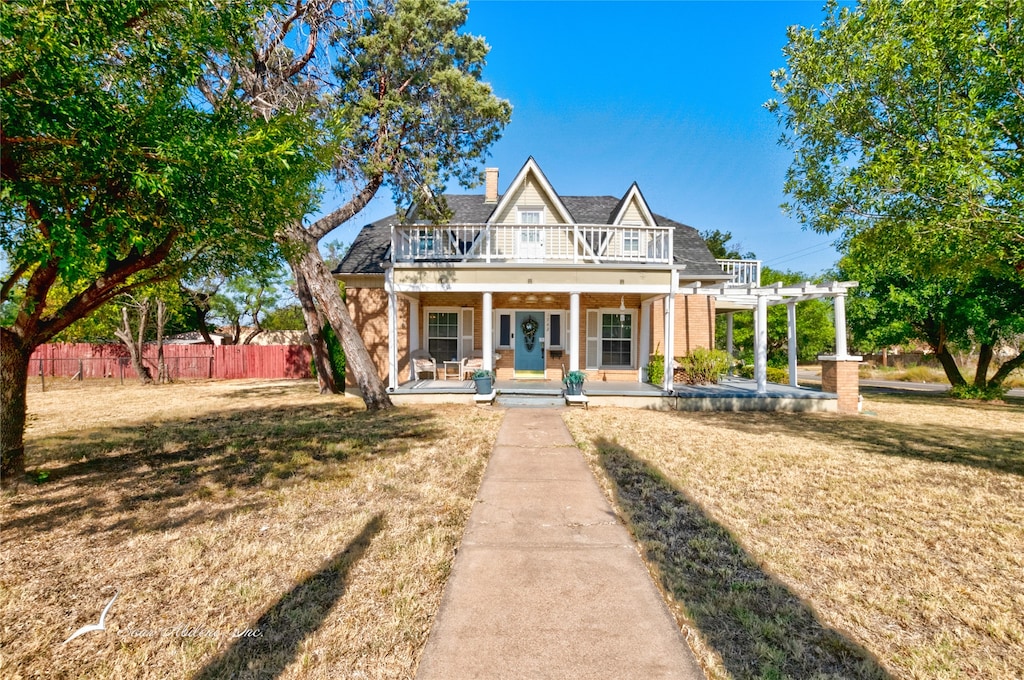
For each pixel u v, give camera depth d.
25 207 3.59
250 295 27.88
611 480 5.48
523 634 2.47
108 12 3.48
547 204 14.09
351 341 11.34
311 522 4.30
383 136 11.18
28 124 3.40
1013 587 3.22
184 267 6.19
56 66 3.27
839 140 7.32
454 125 12.42
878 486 5.47
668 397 11.62
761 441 7.91
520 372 14.82
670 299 11.91
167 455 6.85
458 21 11.45
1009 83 5.40
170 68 4.25
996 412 12.09
